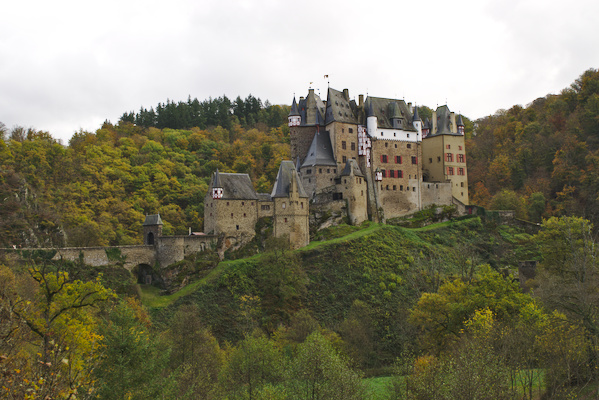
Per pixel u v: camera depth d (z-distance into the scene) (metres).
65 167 155.00
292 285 100.50
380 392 55.97
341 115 135.12
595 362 49.88
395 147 139.38
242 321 92.50
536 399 48.06
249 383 54.56
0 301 27.20
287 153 197.62
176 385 44.03
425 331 81.50
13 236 101.38
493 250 129.62
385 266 110.88
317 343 49.00
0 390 21.83
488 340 48.59
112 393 37.38
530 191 162.38
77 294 42.66
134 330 41.12
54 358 25.03
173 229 148.88
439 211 140.88
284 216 114.94
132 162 182.12
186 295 95.56
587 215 142.75
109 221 135.12
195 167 194.50
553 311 61.50
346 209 126.56
